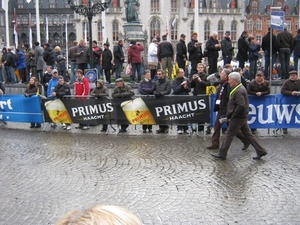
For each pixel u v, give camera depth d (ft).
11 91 78.23
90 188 27.78
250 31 338.34
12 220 22.45
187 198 25.58
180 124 46.91
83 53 69.87
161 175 30.66
